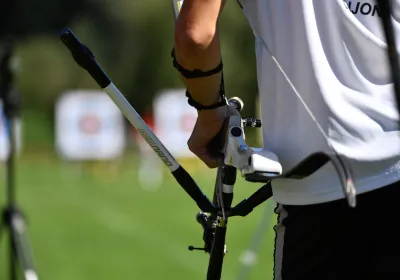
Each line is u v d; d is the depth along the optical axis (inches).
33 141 3065.9
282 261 223.5
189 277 794.8
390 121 213.5
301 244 219.6
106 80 230.5
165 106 2166.6
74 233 1102.4
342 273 215.9
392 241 213.0
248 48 2913.4
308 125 215.6
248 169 213.6
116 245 1001.5
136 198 1553.9
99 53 3331.7
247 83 2859.3
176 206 1409.9
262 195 230.5
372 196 213.3
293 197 218.7
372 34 214.1
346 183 189.8
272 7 220.8
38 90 3277.6
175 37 209.3
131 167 2431.1
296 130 217.9
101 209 1376.7
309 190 215.3
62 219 1246.9
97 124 2305.6
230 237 1001.5
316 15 216.4
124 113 232.1
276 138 221.6
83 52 229.5
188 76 214.2
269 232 1003.3
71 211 1349.7
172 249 967.6
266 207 491.2
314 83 214.7
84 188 1760.6
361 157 212.1
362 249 214.4
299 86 217.0
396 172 212.4
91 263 875.4
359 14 215.0
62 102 2298.2
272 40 220.8
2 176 1982.0
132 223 1202.6
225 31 2930.6
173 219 1238.9
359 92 215.3
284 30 218.8
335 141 213.6
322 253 216.7
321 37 216.1
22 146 2903.5
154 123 2384.4
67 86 3314.5
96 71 229.5
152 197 1568.7
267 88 222.5
